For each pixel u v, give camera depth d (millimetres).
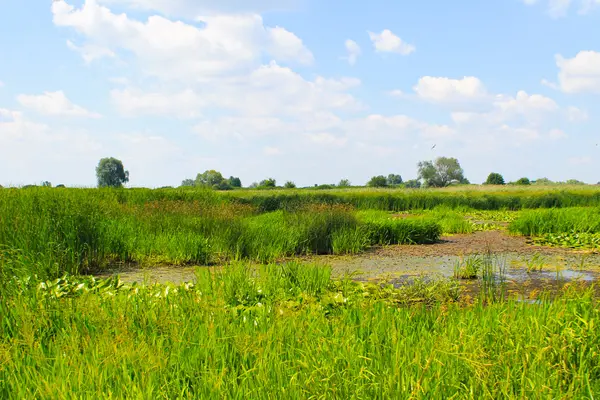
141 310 3959
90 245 8594
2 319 3750
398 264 9141
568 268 8391
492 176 74250
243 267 6168
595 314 3891
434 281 6555
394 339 3238
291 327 3641
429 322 3971
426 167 80562
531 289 6477
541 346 3189
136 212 12023
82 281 6445
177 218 11469
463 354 2928
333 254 10578
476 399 2686
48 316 3881
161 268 8617
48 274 7129
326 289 5895
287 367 2953
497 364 2963
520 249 11047
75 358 3014
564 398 2631
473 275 7578
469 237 13672
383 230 12414
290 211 13875
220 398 2648
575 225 13398
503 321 3598
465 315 4035
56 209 8961
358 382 2746
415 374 2830
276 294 5461
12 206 9211
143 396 2578
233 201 20469
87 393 2582
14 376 2824
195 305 4176
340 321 3896
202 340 3340
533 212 14977
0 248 7543
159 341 3277
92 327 3645
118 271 8328
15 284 4918
